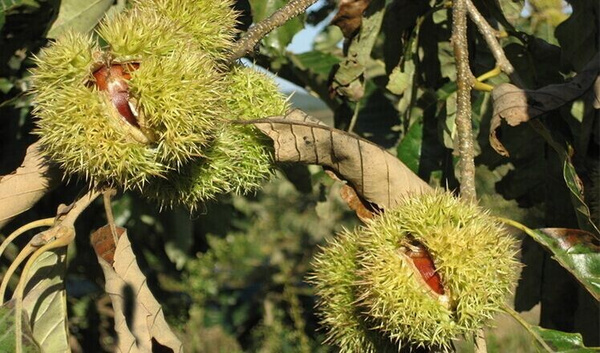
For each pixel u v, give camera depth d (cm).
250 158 74
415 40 92
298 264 160
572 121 86
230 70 74
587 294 86
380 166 74
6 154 98
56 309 73
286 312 147
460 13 76
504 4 85
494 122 76
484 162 92
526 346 165
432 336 67
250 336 152
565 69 88
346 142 74
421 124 92
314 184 103
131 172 67
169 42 67
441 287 67
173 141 66
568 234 73
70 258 103
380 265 67
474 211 68
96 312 121
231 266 184
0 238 101
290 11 75
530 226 101
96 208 103
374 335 70
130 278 71
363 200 76
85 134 65
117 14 69
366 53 88
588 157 84
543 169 90
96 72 67
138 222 107
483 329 69
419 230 67
